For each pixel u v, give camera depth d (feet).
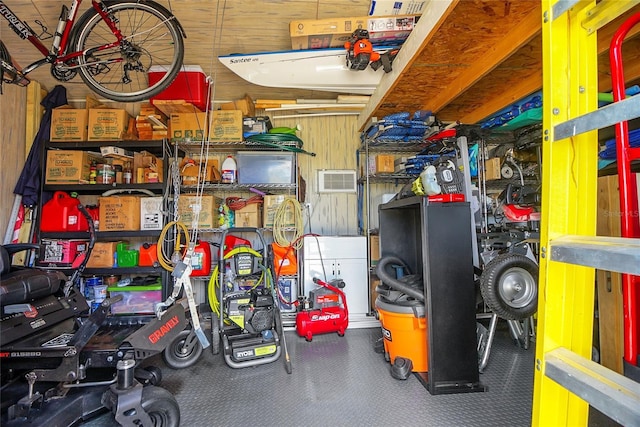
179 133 11.21
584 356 2.57
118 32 7.69
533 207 7.88
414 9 8.79
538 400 2.55
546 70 2.64
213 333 9.18
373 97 11.24
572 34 2.65
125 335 7.29
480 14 6.32
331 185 13.29
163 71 10.58
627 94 7.42
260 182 11.83
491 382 7.22
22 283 5.85
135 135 11.73
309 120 13.48
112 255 10.39
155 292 10.55
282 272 11.31
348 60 9.47
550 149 2.60
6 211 10.10
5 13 7.03
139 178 10.96
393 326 7.68
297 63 10.39
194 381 7.54
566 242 2.44
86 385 5.88
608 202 6.13
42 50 7.72
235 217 11.69
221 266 8.84
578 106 2.61
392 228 9.99
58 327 6.57
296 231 11.59
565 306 2.57
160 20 8.55
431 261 6.95
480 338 8.34
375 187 13.55
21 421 4.96
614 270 1.96
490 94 10.07
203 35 9.71
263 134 11.49
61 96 11.43
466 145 8.37
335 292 10.60
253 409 6.34
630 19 2.68
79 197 12.16
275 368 8.16
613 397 1.91
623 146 2.68
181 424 5.88
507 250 7.45
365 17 9.01
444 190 7.50
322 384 7.29
